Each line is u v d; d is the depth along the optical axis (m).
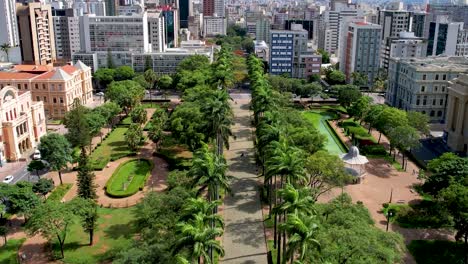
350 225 76.69
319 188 111.69
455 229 99.56
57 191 125.12
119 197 122.50
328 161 107.25
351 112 195.00
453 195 93.69
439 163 118.69
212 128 129.00
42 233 91.88
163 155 154.88
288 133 126.38
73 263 92.25
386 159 154.88
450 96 169.50
